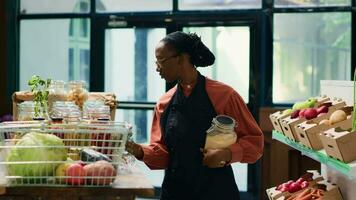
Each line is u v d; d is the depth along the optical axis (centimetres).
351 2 551
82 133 192
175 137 249
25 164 175
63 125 193
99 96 296
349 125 259
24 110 247
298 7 562
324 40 562
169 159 254
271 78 573
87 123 202
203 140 245
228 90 250
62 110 231
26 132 187
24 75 645
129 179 191
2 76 638
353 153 222
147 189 177
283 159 553
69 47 630
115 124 204
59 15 627
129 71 615
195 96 248
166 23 595
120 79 618
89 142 192
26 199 175
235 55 581
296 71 570
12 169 176
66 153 183
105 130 191
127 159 241
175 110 252
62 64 634
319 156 255
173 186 252
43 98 253
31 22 638
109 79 620
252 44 573
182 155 247
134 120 618
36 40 639
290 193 307
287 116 314
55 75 637
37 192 174
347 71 559
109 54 618
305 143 271
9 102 639
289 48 569
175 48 242
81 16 620
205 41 588
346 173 217
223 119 238
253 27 572
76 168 175
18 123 201
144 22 602
